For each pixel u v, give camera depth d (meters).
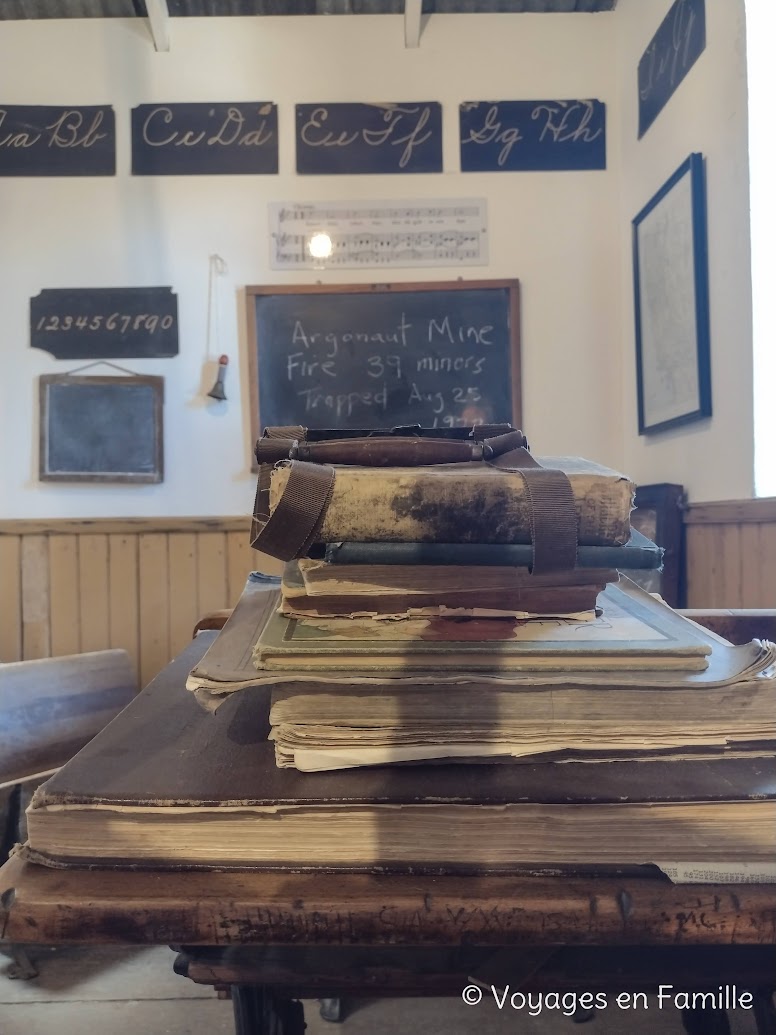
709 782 0.41
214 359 2.21
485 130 2.21
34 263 2.19
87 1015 1.27
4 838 1.40
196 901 0.37
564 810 0.39
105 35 2.19
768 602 1.40
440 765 0.43
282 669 0.42
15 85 2.19
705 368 1.60
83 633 2.20
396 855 0.39
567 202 2.22
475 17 2.20
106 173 2.19
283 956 0.47
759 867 0.38
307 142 2.20
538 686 0.42
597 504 0.43
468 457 0.49
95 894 0.37
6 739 1.44
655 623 0.48
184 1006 1.29
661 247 1.84
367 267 2.21
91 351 2.19
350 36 2.20
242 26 2.19
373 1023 1.24
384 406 2.20
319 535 0.43
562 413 2.24
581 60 2.21
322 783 0.41
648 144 1.97
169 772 0.43
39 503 2.19
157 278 2.20
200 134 2.19
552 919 0.36
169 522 2.19
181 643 2.21
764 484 1.44
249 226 2.20
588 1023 1.22
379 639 0.44
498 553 0.44
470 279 2.21
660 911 0.37
